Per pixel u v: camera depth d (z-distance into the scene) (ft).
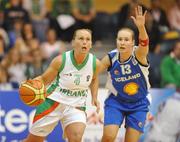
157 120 55.98
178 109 56.08
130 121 42.75
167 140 56.03
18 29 70.49
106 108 43.09
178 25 76.89
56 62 40.65
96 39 75.87
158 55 69.15
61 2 76.64
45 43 70.69
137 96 42.70
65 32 74.28
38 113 41.47
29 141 42.42
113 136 41.93
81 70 40.73
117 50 42.70
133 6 71.77
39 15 75.72
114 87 42.80
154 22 72.69
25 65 65.87
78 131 39.99
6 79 64.28
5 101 54.03
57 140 53.98
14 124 54.03
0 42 68.03
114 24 76.38
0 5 72.18
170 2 77.46
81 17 75.61
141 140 55.47
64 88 40.91
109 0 84.23
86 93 41.57
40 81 41.34
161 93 56.39
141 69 42.01
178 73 65.77
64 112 41.04
